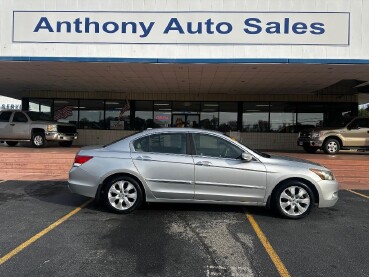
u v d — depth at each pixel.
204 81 15.15
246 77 13.91
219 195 5.93
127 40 11.51
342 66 11.52
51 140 15.69
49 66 12.48
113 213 6.11
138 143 6.17
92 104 20.08
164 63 11.54
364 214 6.39
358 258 4.26
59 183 9.15
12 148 15.12
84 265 3.93
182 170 5.94
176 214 6.12
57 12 11.55
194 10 11.38
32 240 4.72
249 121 19.83
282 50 11.27
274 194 5.95
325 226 5.58
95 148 6.30
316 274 3.80
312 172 5.93
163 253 4.32
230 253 4.36
